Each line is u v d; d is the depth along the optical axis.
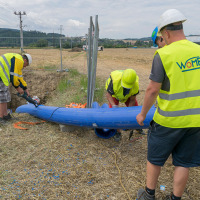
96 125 3.22
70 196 2.24
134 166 2.79
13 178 2.48
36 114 4.20
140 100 5.56
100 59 16.88
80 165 2.77
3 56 3.78
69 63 12.41
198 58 1.62
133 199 2.21
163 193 2.29
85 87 6.50
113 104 3.34
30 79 8.21
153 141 1.82
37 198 2.20
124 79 2.88
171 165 2.80
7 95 4.07
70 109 3.62
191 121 1.64
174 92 1.63
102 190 2.34
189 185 2.41
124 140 3.52
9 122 4.13
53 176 2.54
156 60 1.63
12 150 3.09
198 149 1.75
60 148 3.17
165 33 1.71
